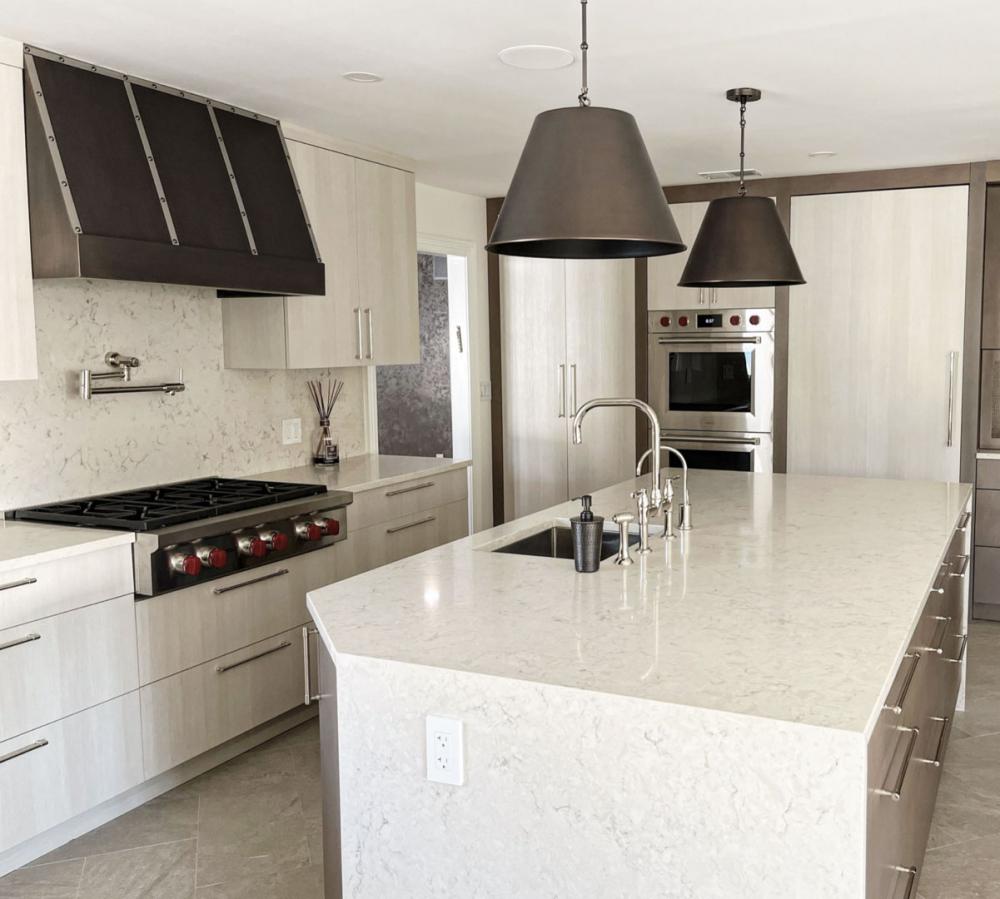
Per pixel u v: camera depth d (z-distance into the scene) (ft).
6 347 9.89
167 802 10.66
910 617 6.86
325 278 13.82
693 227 18.92
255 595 11.63
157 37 9.77
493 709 5.75
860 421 18.15
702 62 10.75
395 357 15.88
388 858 6.26
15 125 9.92
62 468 11.60
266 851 9.59
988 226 17.19
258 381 14.60
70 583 9.43
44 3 8.74
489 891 5.93
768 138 14.78
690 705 5.21
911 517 10.88
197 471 13.53
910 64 10.89
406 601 7.43
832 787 4.89
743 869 5.16
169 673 10.55
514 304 20.45
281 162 13.19
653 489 9.38
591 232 6.23
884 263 17.69
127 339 12.37
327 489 13.02
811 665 5.83
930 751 8.92
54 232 9.96
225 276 11.59
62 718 9.43
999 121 13.78
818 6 8.98
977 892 8.90
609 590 7.68
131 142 10.90
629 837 5.44
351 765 6.31
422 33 9.66
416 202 18.22
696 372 19.22
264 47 10.11
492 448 20.99
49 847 9.63
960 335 17.30
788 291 18.39
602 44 10.05
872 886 5.48
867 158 16.44
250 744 12.09
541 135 6.53
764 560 8.73
